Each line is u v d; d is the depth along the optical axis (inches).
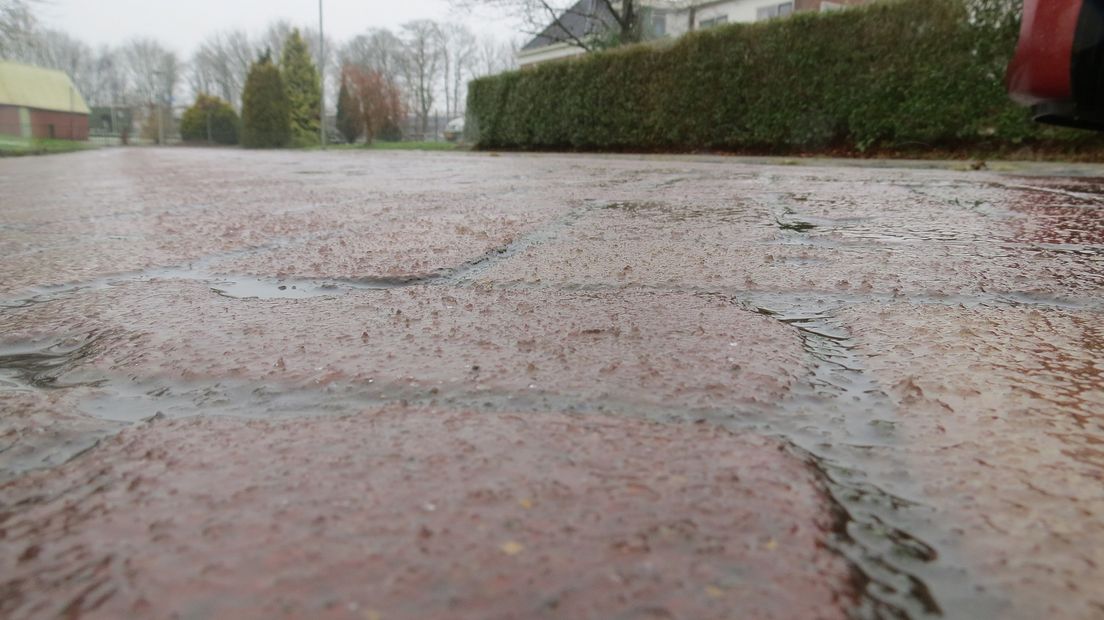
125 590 15.7
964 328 38.3
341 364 32.1
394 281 52.2
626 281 51.5
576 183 163.9
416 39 2333.9
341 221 89.3
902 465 22.2
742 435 24.2
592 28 816.3
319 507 19.2
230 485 20.5
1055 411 26.6
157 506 19.4
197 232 81.4
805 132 356.8
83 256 65.4
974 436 24.4
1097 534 18.3
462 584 15.8
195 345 35.5
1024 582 16.4
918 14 300.7
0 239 78.2
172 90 2952.8
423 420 25.4
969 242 70.2
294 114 1851.6
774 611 15.1
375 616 14.8
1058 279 51.9
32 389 30.1
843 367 31.9
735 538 17.7
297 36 1876.2
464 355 33.3
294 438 23.9
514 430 24.4
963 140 295.4
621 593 15.6
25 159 512.1
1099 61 127.0
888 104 316.5
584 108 499.2
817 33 343.6
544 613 14.9
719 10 951.6
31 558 17.0
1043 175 187.5
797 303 44.8
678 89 422.3
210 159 463.8
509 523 18.3
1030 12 138.9
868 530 18.4
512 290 48.5
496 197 124.0
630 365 31.7
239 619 14.7
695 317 40.7
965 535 18.3
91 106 2763.3
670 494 19.8
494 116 599.2
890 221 87.4
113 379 31.0
